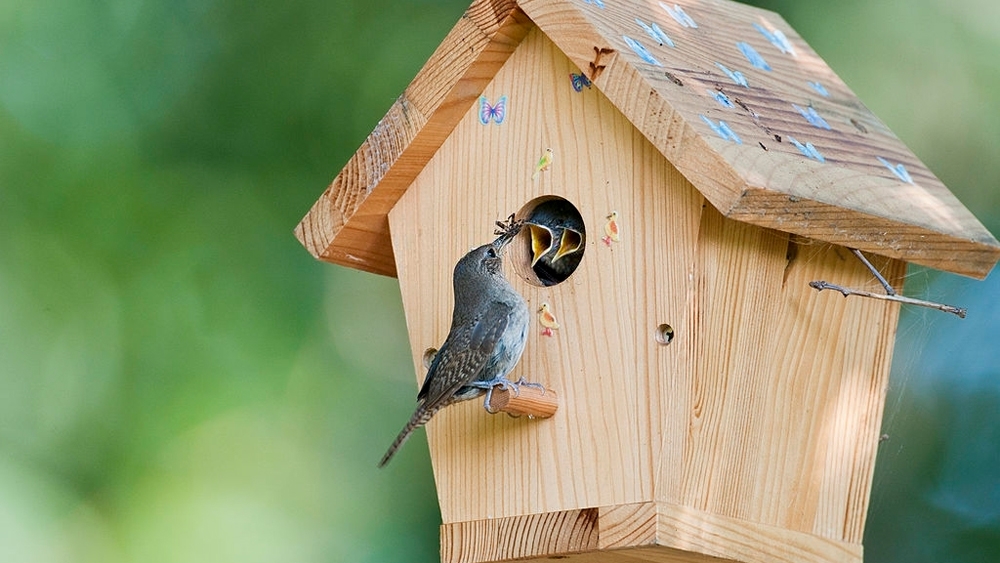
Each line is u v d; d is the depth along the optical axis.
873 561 10.94
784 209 6.30
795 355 7.03
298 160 12.16
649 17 7.38
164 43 12.45
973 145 11.38
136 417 11.55
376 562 11.34
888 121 11.43
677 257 6.63
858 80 11.51
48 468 11.36
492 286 7.11
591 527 6.77
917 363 11.28
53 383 11.58
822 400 7.13
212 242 11.97
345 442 11.66
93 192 11.98
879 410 7.31
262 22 12.48
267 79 12.34
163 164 12.15
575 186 7.04
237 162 12.19
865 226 6.64
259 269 11.98
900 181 7.36
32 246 11.84
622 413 6.73
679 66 6.96
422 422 7.11
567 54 6.79
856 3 11.73
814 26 11.62
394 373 12.09
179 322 11.77
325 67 12.34
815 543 7.06
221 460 11.48
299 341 11.87
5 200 11.92
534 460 7.11
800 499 7.04
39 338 11.64
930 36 11.61
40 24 12.37
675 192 6.66
